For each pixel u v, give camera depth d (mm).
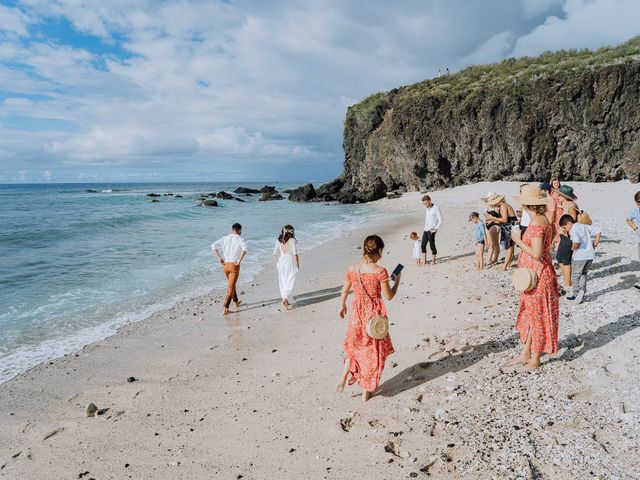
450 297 8586
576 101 32688
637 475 3139
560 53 42000
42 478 3975
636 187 27891
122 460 4168
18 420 5082
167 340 7664
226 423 4711
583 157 33219
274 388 5473
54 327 8469
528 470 3348
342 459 3865
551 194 8711
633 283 7645
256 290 11047
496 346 5801
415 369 5496
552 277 4910
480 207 29109
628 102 30438
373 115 53125
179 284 11859
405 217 29719
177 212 35969
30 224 26516
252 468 3875
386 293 4738
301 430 4414
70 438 4637
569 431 3773
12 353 7211
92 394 5684
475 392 4691
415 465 3648
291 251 9164
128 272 13312
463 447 3781
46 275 12930
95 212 36812
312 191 56781
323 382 5504
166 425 4781
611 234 13375
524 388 4605
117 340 7715
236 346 7211
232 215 34688
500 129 37156
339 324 7965
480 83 41750
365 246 4742
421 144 44031
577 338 5582
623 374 4555
